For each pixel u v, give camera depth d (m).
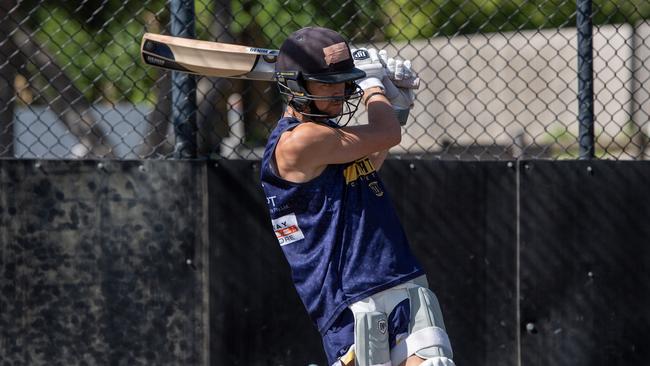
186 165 16.77
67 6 25.50
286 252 12.34
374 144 11.92
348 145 11.74
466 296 17.14
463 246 17.08
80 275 16.75
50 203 16.66
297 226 12.12
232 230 16.89
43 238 16.69
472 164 17.05
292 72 11.63
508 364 17.16
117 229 16.75
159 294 16.84
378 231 12.00
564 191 17.03
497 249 17.09
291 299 17.03
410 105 13.40
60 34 25.66
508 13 26.41
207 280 16.84
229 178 16.84
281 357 17.06
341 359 11.95
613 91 25.14
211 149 18.75
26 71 21.83
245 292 16.95
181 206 16.78
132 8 25.86
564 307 17.11
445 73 29.73
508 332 17.16
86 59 26.20
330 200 11.96
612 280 17.09
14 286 16.70
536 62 29.52
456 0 26.05
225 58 13.11
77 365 16.83
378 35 23.73
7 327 16.73
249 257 16.92
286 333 17.06
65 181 16.66
